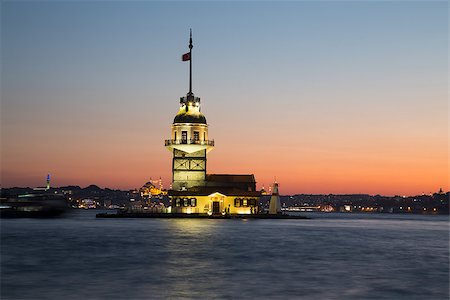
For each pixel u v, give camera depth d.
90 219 175.50
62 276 54.66
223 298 44.72
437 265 64.88
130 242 88.38
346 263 65.81
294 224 157.75
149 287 49.09
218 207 164.75
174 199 165.38
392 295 46.56
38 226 130.50
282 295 46.00
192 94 165.38
